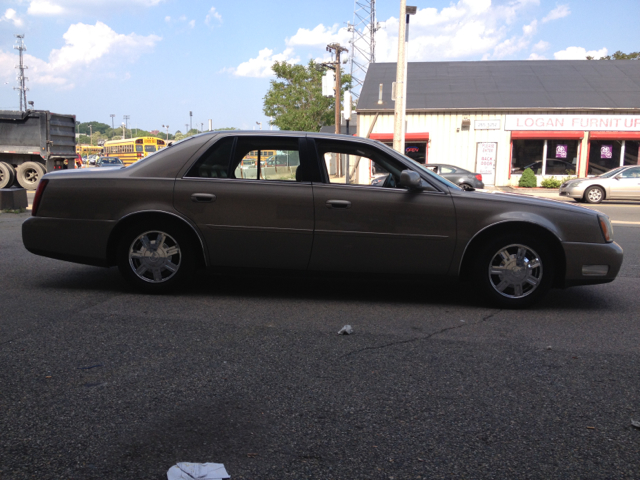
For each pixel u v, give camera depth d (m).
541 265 4.88
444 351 3.78
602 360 3.64
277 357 3.59
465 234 4.85
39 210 5.15
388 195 4.91
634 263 7.57
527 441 2.55
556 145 27.45
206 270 5.12
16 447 2.43
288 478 2.23
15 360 3.44
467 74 31.16
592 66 31.23
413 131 27.92
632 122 26.53
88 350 3.65
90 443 2.47
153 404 2.87
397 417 2.77
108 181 5.07
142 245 5.11
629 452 2.47
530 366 3.51
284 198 4.93
